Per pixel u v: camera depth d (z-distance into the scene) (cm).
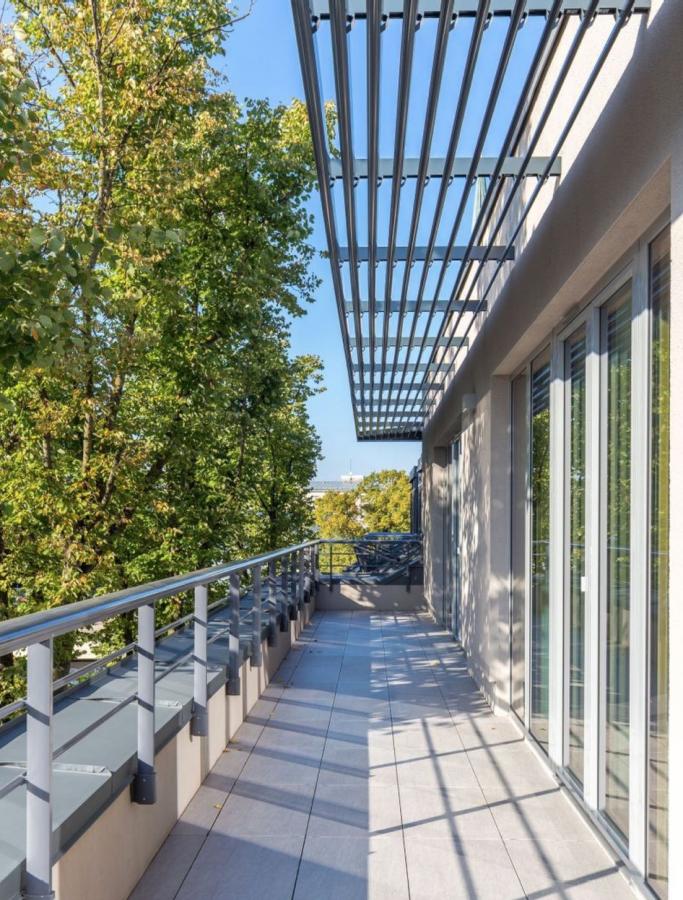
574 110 288
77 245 538
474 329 699
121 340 882
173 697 380
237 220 1055
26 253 520
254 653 574
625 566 318
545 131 397
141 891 288
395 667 737
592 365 362
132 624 1021
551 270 387
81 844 237
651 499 288
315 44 236
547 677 457
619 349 333
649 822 287
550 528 438
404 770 429
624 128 270
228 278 1030
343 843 332
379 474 3278
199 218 1030
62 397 932
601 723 349
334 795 388
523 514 538
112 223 588
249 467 1277
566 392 428
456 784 406
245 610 774
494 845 330
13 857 206
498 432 588
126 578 1012
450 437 991
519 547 552
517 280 481
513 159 349
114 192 877
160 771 326
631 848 301
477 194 547
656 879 280
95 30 846
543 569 475
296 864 311
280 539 1648
